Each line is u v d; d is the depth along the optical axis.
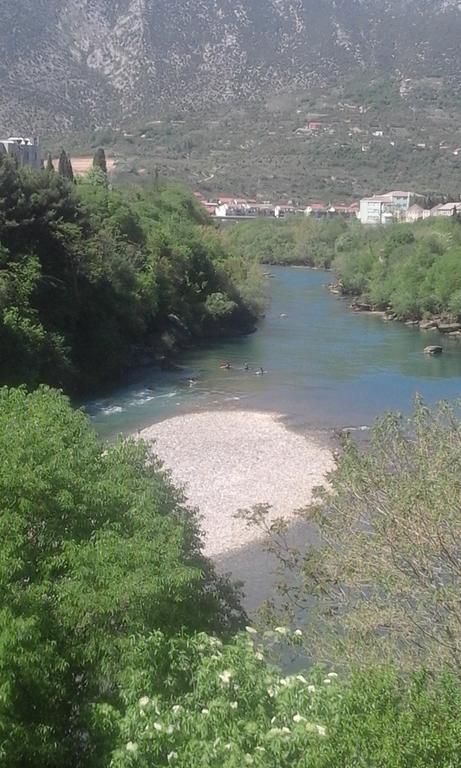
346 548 16.34
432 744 8.93
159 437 42.00
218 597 16.89
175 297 70.62
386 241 106.12
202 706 11.22
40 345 47.22
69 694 12.85
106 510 15.23
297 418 46.25
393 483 16.08
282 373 58.59
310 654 16.41
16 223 50.22
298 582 22.91
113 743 11.40
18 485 13.76
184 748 10.26
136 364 59.53
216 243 87.31
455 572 14.59
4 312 46.03
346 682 11.59
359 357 64.81
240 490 34.38
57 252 53.44
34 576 13.46
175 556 14.14
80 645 12.77
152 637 12.28
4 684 11.24
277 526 22.33
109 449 18.33
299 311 91.62
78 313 54.69
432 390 53.09
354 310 93.38
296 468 37.28
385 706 9.74
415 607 15.55
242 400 50.56
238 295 80.38
